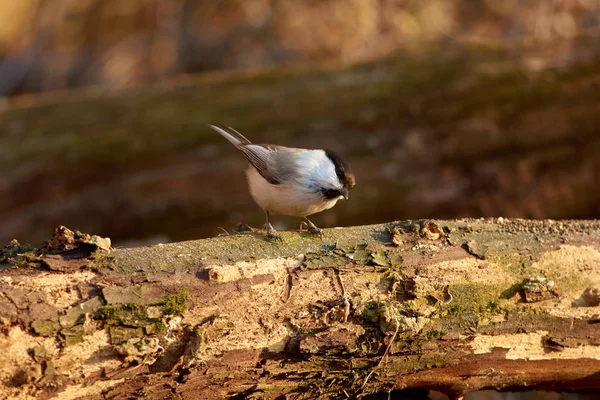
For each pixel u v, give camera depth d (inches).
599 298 236.5
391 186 434.6
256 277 223.3
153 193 447.8
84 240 217.0
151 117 477.1
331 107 463.5
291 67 508.7
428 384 239.6
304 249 235.8
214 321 214.1
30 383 195.9
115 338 204.7
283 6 721.0
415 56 493.7
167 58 731.4
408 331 225.0
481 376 240.1
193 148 458.3
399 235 242.7
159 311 210.2
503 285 237.0
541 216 432.5
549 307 237.8
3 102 519.2
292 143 452.4
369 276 231.9
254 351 216.8
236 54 714.2
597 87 446.6
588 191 431.8
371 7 694.5
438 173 436.1
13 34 783.7
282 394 225.3
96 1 769.6
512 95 448.1
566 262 241.9
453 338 230.5
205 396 216.5
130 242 445.7
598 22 667.4
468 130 440.1
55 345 199.2
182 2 753.6
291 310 222.4
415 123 447.5
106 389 205.2
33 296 203.0
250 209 442.9
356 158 442.6
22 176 453.7
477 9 704.4
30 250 220.1
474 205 432.5
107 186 450.3
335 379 226.2
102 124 477.1
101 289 209.0
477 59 472.7
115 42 752.3
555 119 439.8
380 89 466.6
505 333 234.8
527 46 475.8
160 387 210.5
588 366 242.5
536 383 247.3
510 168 432.8
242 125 462.9
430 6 701.3
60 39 767.7
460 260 238.2
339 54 684.7
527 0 690.2
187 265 221.6
